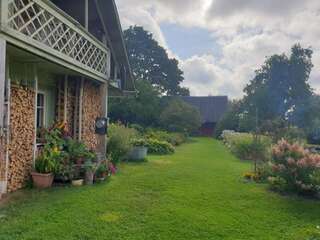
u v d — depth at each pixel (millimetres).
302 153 7508
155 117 29234
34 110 7531
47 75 8914
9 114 6441
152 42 42719
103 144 9945
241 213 5766
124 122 28734
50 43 6621
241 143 14500
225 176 9320
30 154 7352
